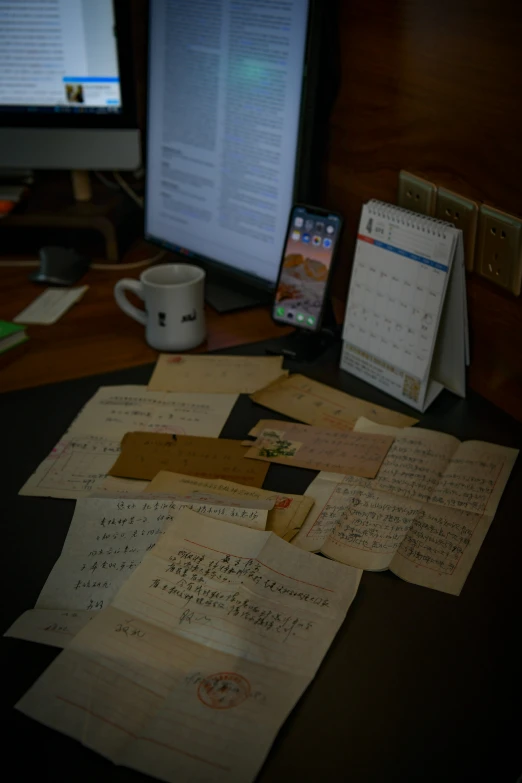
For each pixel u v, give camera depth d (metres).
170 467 0.95
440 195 1.05
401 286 1.04
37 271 1.42
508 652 0.76
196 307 1.16
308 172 1.17
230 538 0.85
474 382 1.09
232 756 0.68
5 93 1.35
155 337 1.18
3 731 0.70
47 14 1.29
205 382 1.11
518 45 0.91
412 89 1.06
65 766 0.68
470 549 0.85
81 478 0.95
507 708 0.72
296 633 0.77
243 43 1.18
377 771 0.68
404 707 0.72
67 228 1.57
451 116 1.01
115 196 1.50
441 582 0.82
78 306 1.31
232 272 1.30
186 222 1.35
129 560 0.83
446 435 0.99
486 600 0.80
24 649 0.76
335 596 0.80
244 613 0.78
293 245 1.17
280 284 1.19
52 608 0.79
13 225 1.43
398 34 1.06
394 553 0.84
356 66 1.15
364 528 0.87
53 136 1.38
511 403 1.04
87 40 1.30
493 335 1.04
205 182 1.30
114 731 0.70
